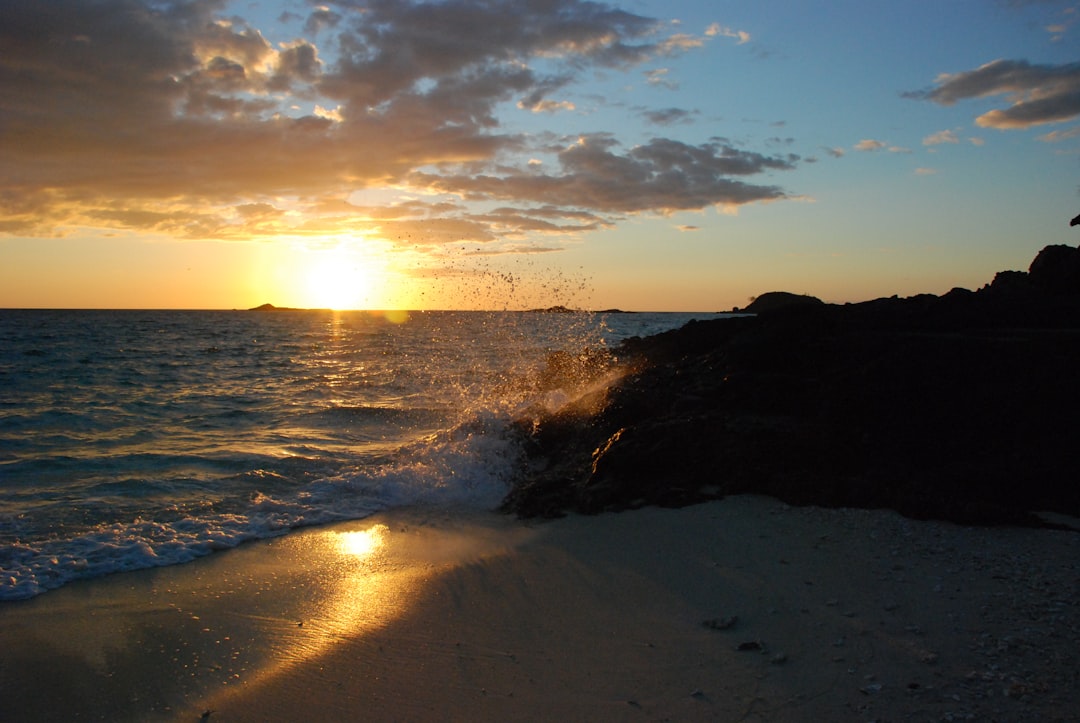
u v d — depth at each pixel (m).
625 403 10.34
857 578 5.72
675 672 4.49
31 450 12.92
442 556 7.08
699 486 8.27
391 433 14.97
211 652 5.14
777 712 3.96
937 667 4.29
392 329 71.69
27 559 7.01
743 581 5.83
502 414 12.06
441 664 4.82
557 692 4.37
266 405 19.08
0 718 4.36
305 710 4.35
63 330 68.56
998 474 7.36
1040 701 3.87
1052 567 5.73
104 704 4.50
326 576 6.61
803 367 9.66
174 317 138.88
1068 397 7.97
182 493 9.76
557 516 8.13
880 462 7.91
